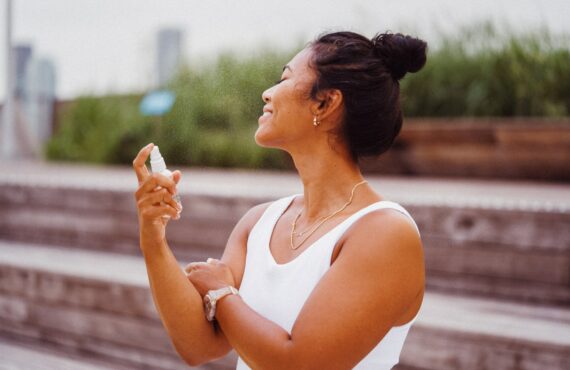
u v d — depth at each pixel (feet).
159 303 4.34
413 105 19.53
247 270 4.61
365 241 4.09
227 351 4.69
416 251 4.13
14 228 13.82
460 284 9.46
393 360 4.35
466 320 7.79
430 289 9.64
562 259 8.81
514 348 7.13
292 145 4.51
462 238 9.41
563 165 15.11
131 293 9.42
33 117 29.76
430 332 7.52
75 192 12.94
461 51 20.02
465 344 7.35
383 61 4.41
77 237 12.99
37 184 13.46
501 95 18.44
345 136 4.44
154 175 4.12
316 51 4.41
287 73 4.47
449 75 19.38
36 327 10.46
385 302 4.01
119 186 12.75
